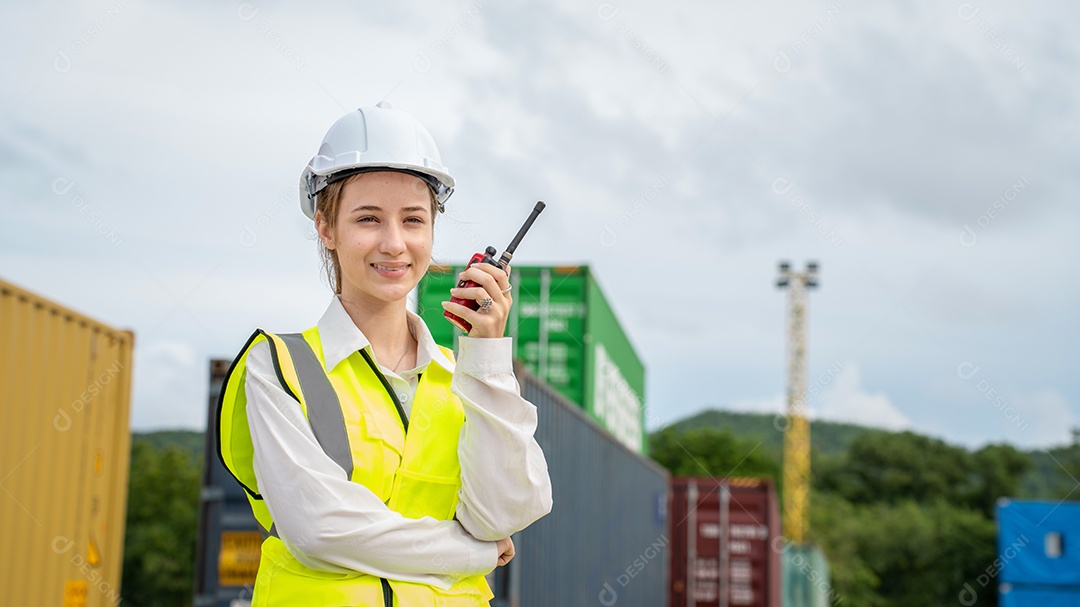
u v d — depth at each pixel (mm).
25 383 6152
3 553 5824
